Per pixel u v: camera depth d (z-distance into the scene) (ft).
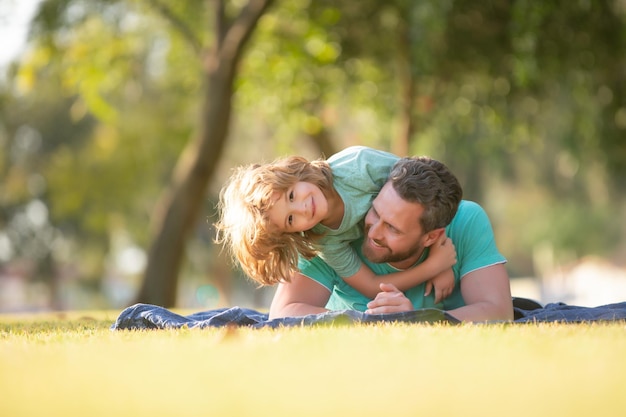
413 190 13.76
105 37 54.34
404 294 15.26
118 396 6.50
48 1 50.16
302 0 49.75
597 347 9.41
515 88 49.37
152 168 94.32
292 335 10.89
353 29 50.44
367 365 8.00
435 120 55.01
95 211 100.99
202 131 46.98
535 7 43.52
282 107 54.54
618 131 51.67
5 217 112.57
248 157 87.56
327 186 14.15
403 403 6.06
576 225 132.16
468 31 47.37
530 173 96.43
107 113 56.34
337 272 15.12
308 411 5.81
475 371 7.61
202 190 47.16
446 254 14.75
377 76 53.06
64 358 9.05
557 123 57.41
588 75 48.83
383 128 58.34
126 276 151.84
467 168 89.92
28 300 131.03
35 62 51.78
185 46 56.90
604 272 131.95
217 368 7.93
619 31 47.29
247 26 46.32
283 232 14.06
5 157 106.52
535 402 6.07
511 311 14.75
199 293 144.46
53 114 104.17
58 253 115.44
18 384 7.22
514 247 152.66
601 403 6.04
